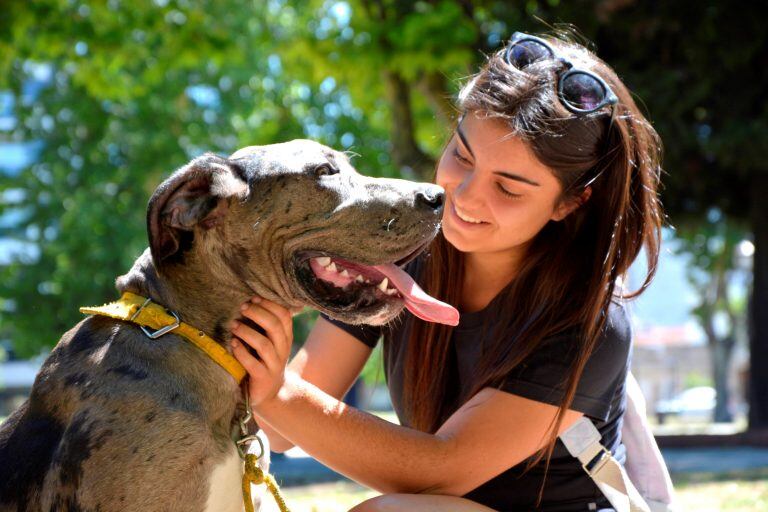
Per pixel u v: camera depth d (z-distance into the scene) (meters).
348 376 4.14
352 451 3.36
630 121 3.71
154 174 22.31
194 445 3.14
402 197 3.40
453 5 12.43
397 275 3.44
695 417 38.44
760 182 13.36
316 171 3.40
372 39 12.84
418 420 3.95
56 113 22.56
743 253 30.69
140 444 3.07
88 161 22.89
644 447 3.90
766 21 12.34
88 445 3.06
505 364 3.52
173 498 3.10
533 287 3.68
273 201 3.37
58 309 22.89
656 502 3.85
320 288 3.44
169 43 14.07
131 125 22.22
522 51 3.64
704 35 12.43
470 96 3.62
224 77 22.11
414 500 3.34
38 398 3.31
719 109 13.04
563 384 3.48
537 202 3.53
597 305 3.49
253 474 3.29
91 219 22.02
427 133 17.20
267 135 20.69
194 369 3.26
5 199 25.22
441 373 3.90
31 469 3.19
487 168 3.51
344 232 3.38
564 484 3.64
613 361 3.58
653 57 12.93
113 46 13.43
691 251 28.39
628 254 3.66
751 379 13.54
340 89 20.08
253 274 3.39
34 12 12.91
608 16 12.16
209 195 3.31
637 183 3.71
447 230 3.68
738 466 9.15
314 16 17.31
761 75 12.91
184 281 3.38
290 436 3.39
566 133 3.46
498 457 3.46
